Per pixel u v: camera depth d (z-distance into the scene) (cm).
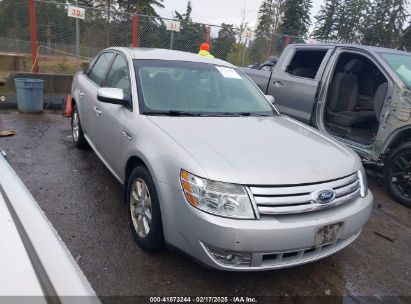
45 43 1095
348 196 265
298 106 559
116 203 371
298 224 232
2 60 1114
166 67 373
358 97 558
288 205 236
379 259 324
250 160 250
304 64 620
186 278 266
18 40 1109
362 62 545
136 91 333
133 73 351
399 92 433
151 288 253
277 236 226
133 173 299
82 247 292
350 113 516
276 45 1245
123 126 323
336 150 299
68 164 467
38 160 473
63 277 116
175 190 243
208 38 1145
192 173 235
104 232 316
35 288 108
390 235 371
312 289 272
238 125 320
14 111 753
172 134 276
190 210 232
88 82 470
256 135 301
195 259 239
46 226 139
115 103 332
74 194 383
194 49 1143
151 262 279
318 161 268
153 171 261
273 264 235
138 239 292
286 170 246
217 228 221
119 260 279
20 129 614
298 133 326
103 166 468
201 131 290
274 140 295
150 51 404
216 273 275
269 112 386
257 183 232
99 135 396
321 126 527
